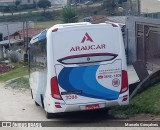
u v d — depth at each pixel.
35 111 18.20
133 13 42.66
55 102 13.82
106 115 15.48
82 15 84.00
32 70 18.92
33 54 18.30
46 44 14.09
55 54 13.79
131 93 16.88
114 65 13.98
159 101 14.70
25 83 29.25
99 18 41.47
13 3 122.25
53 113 15.29
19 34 76.88
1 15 112.19
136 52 29.98
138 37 29.73
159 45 26.52
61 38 13.78
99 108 13.99
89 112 15.95
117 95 13.99
